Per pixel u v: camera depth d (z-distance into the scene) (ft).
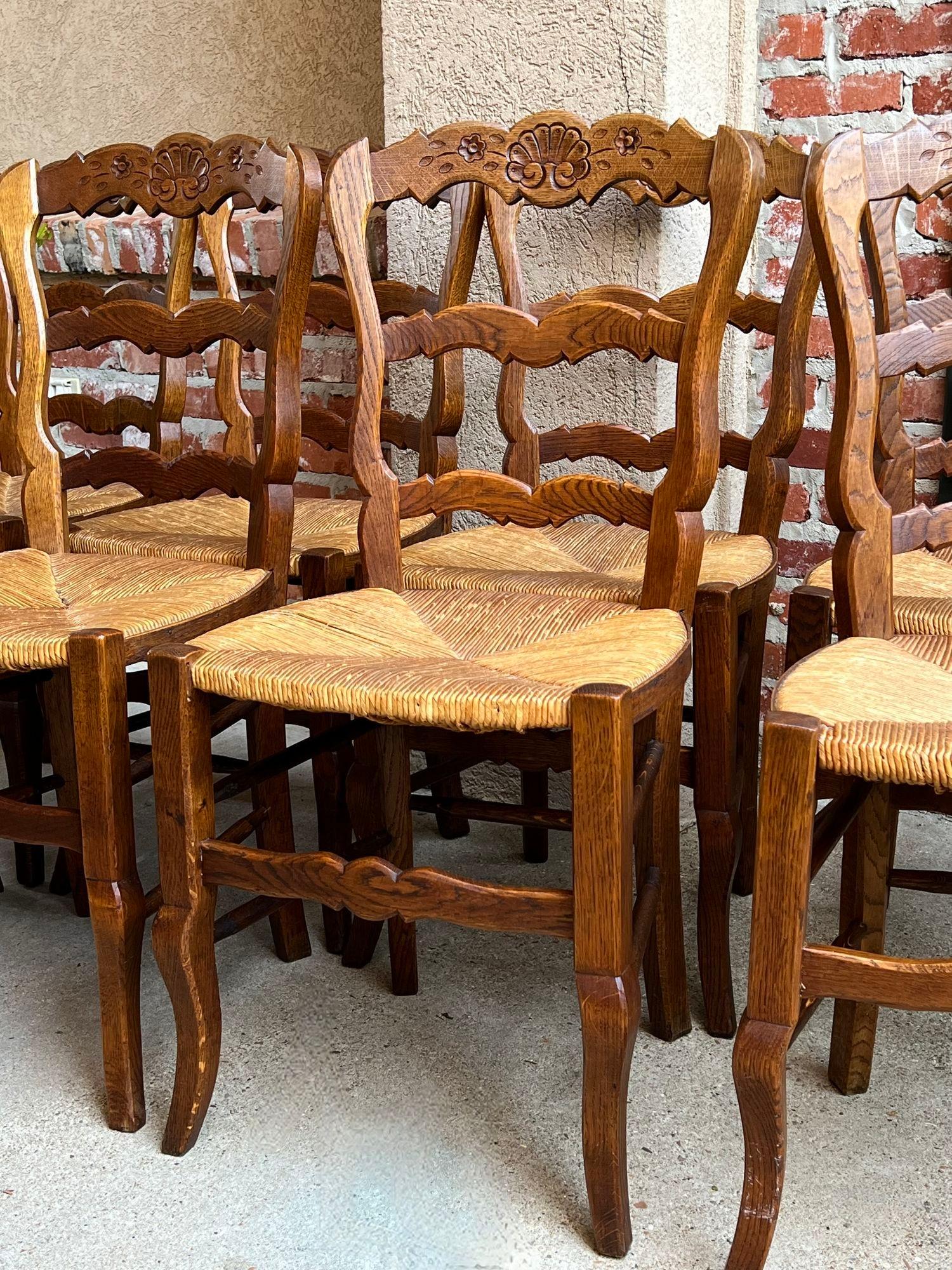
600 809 3.36
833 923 5.53
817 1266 3.53
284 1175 3.95
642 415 6.03
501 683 3.57
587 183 4.54
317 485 7.91
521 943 5.49
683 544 4.20
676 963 4.67
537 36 5.87
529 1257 3.58
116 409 6.41
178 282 6.39
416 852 6.38
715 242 4.04
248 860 3.83
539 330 4.48
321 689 3.62
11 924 5.72
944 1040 4.69
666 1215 3.76
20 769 5.92
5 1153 4.10
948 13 6.23
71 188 5.27
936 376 6.62
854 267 3.81
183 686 3.78
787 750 3.13
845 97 6.55
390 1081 4.45
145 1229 3.73
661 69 5.63
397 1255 3.60
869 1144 4.08
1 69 9.29
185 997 3.95
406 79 6.25
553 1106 4.29
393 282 6.00
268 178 4.94
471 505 4.70
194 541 5.63
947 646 3.97
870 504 3.97
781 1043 3.25
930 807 4.10
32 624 4.24
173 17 8.41
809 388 6.94
